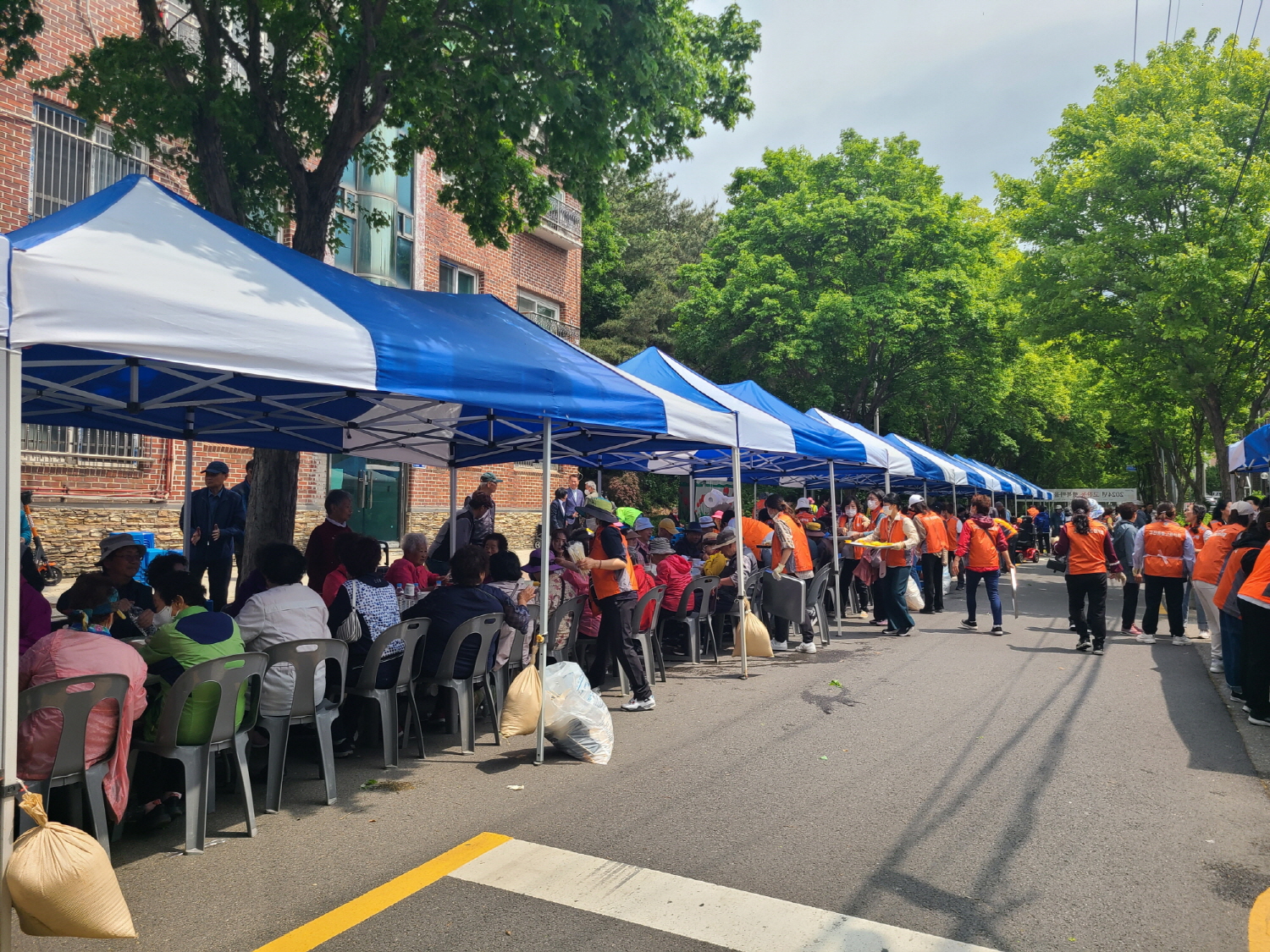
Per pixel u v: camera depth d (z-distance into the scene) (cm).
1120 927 350
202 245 462
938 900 373
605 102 793
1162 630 1266
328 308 469
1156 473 4488
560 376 587
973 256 2700
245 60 858
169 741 420
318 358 439
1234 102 2175
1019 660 980
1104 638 1028
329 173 868
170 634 450
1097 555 1027
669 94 847
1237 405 2283
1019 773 551
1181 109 2203
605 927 347
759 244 2738
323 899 371
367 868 403
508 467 2278
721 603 1000
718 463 1296
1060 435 4328
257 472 855
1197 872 405
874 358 2662
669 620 962
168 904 366
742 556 873
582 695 591
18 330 326
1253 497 1488
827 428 1220
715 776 544
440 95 813
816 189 2770
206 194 809
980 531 1222
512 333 658
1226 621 791
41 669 388
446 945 332
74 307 346
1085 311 2200
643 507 3347
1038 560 3288
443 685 602
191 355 388
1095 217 2220
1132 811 486
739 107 1014
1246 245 1988
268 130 851
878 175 2748
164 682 437
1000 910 365
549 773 551
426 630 600
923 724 678
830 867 405
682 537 1170
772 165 2888
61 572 1309
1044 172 2389
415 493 2008
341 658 509
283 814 477
